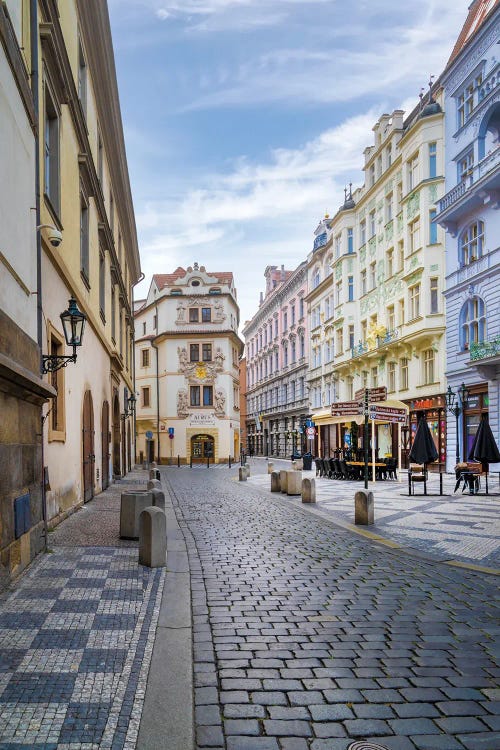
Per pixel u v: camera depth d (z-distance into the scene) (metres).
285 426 62.47
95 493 16.09
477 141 25.19
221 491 19.11
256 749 3.09
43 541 7.89
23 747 2.99
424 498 16.41
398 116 33.78
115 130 21.59
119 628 4.82
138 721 3.28
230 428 48.75
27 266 7.56
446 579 6.80
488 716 3.48
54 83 10.52
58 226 10.85
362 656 4.38
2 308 6.28
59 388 10.98
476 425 25.53
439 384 28.34
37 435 7.59
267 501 15.64
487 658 4.36
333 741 3.18
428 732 3.29
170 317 49.06
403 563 7.67
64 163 11.70
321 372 48.12
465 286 26.19
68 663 4.08
